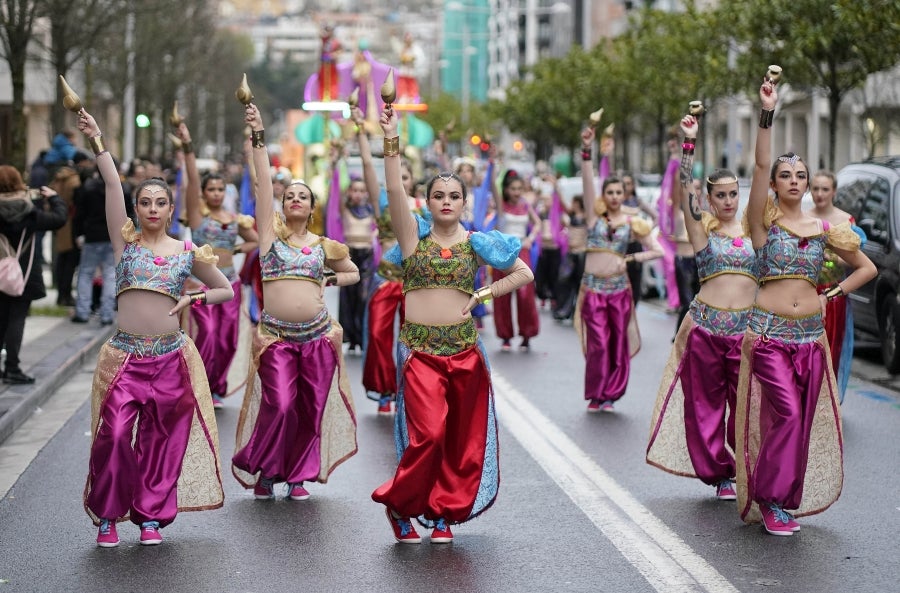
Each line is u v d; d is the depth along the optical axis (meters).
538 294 23.66
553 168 58.56
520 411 13.02
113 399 8.04
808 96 24.95
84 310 19.12
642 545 8.05
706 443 9.23
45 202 13.55
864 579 7.34
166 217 8.27
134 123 40.66
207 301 8.30
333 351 9.35
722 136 54.34
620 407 13.30
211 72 61.31
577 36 107.69
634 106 40.31
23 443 11.43
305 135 32.75
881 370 16.08
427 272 8.01
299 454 9.30
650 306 24.73
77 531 8.48
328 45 27.27
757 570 7.50
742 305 9.21
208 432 8.39
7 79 43.88
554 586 7.22
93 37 23.41
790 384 8.29
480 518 8.77
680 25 29.30
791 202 8.45
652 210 18.20
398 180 7.98
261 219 9.21
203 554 7.92
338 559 7.80
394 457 10.79
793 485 8.20
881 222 15.98
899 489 9.62
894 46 18.27
